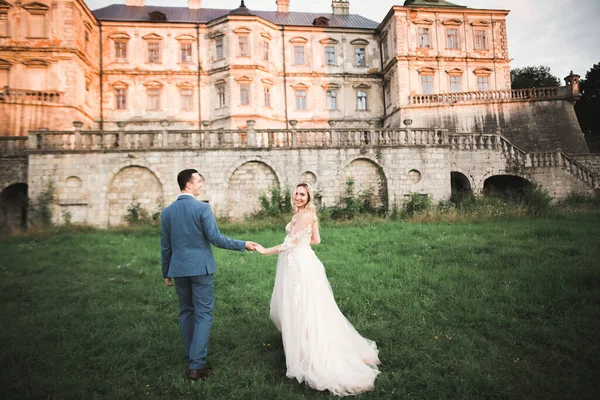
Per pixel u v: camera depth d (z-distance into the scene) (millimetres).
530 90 32188
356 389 3564
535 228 13141
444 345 4543
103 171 19203
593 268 7328
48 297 7062
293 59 37219
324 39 37750
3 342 4855
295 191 4512
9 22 29328
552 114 31750
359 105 38188
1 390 3650
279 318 4328
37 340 4906
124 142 19766
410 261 8914
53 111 28266
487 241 11180
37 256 11148
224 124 33719
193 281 4109
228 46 34000
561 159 22297
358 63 38531
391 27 36125
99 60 34062
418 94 34844
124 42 34531
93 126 33094
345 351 3934
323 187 20328
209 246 4258
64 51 29406
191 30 35344
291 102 36781
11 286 7797
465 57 35812
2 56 28984
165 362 4305
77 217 18859
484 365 4020
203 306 4098
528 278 7113
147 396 3547
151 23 34719
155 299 6805
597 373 3797
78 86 30109
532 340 4656
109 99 34000
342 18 41719
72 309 6285
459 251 9836
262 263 9516
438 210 20250
